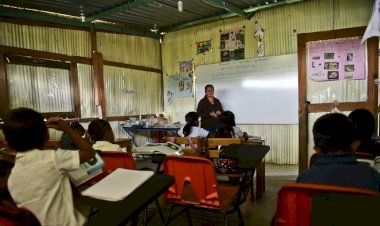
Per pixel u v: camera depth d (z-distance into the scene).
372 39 3.97
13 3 3.88
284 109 4.70
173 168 1.75
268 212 2.68
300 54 4.46
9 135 1.14
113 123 5.23
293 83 4.60
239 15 4.70
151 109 5.98
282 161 4.77
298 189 0.97
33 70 4.09
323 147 1.17
